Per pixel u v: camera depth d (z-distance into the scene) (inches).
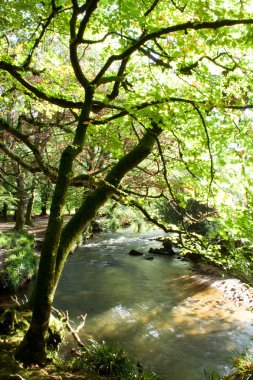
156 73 259.0
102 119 225.3
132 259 728.3
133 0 205.2
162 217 835.4
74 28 207.8
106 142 253.0
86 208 288.5
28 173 877.2
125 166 308.0
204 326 397.4
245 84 241.1
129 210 1166.3
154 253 786.8
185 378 289.0
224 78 248.4
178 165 283.4
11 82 342.3
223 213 256.5
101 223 1130.7
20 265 513.0
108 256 752.3
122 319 417.1
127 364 266.5
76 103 229.9
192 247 269.3
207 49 214.1
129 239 966.4
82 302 473.4
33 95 311.0
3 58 291.6
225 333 378.3
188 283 561.0
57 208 208.5
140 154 308.0
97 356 263.0
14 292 485.4
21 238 667.4
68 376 210.1
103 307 456.4
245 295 480.1
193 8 208.5
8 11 268.4
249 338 364.5
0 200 912.3
